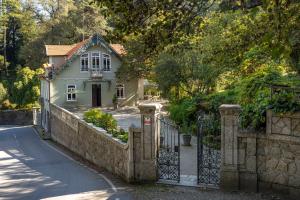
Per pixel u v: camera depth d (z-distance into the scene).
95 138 21.81
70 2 72.88
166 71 34.06
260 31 14.41
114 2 9.49
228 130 14.08
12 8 77.50
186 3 9.75
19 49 76.75
